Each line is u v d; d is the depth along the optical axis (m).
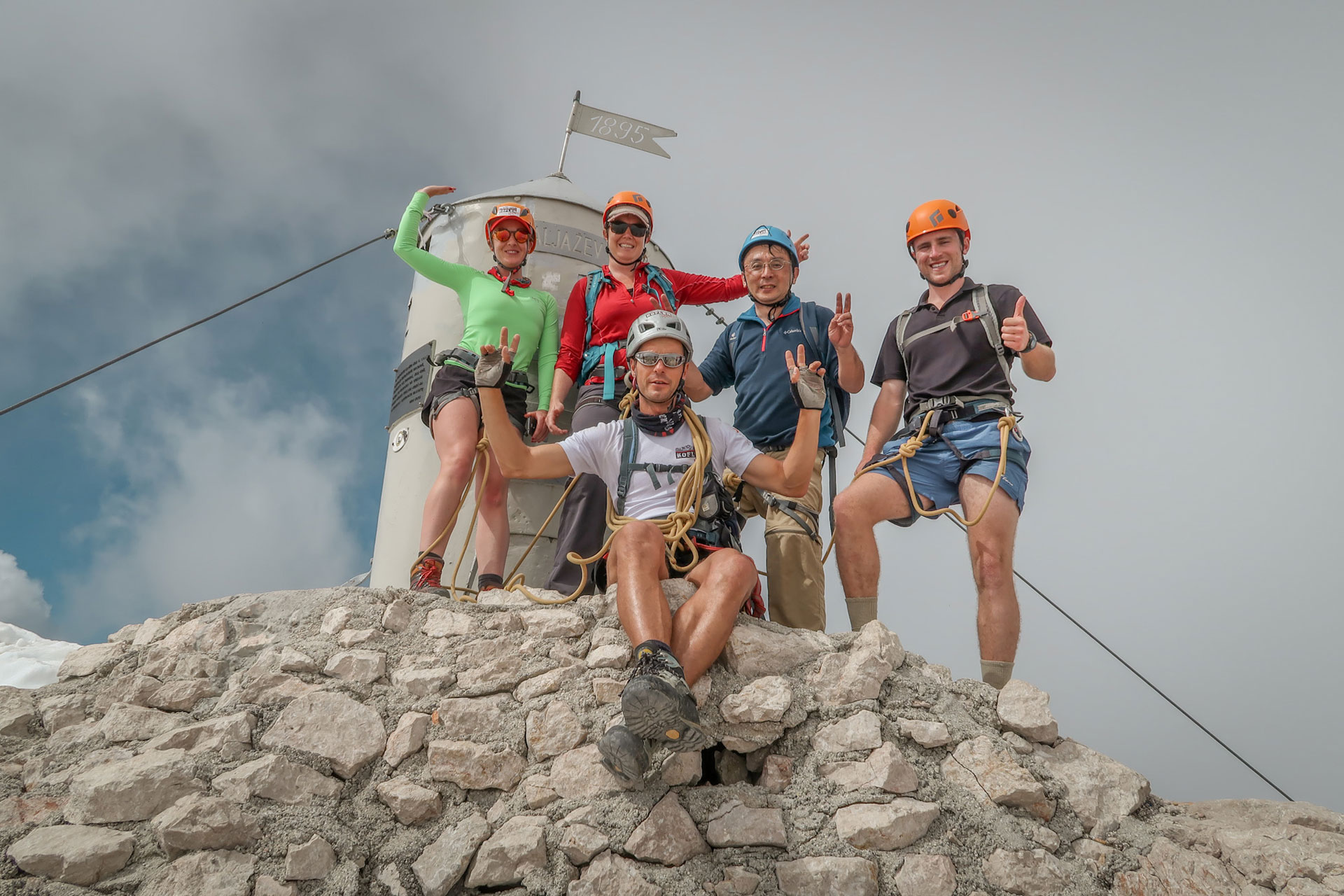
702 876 3.12
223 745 3.31
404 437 6.10
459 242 6.39
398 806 3.29
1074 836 3.29
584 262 6.36
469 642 3.74
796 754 3.44
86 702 3.58
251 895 2.96
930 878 3.12
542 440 5.09
